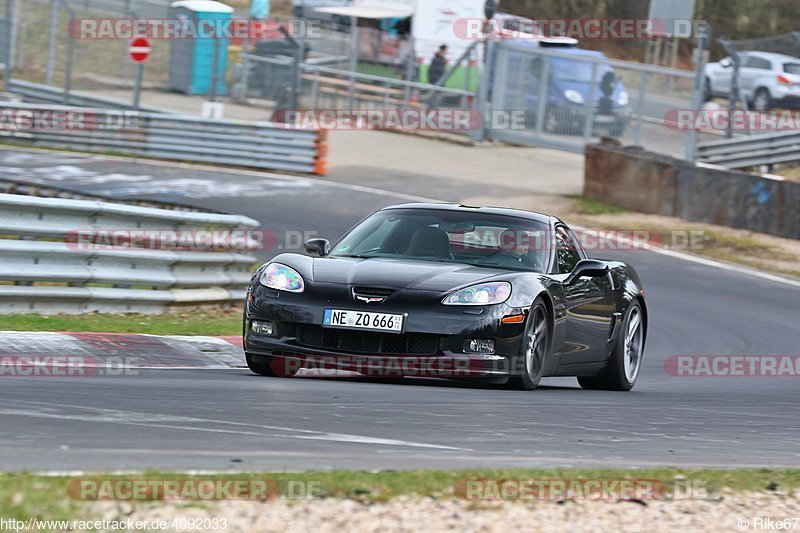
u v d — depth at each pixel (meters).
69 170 79.44
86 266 35.81
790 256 65.12
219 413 20.33
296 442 18.02
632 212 75.94
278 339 25.97
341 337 25.48
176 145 87.12
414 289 25.70
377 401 23.16
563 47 101.81
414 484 15.45
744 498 16.47
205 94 104.75
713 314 50.66
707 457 19.77
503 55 101.25
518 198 80.00
